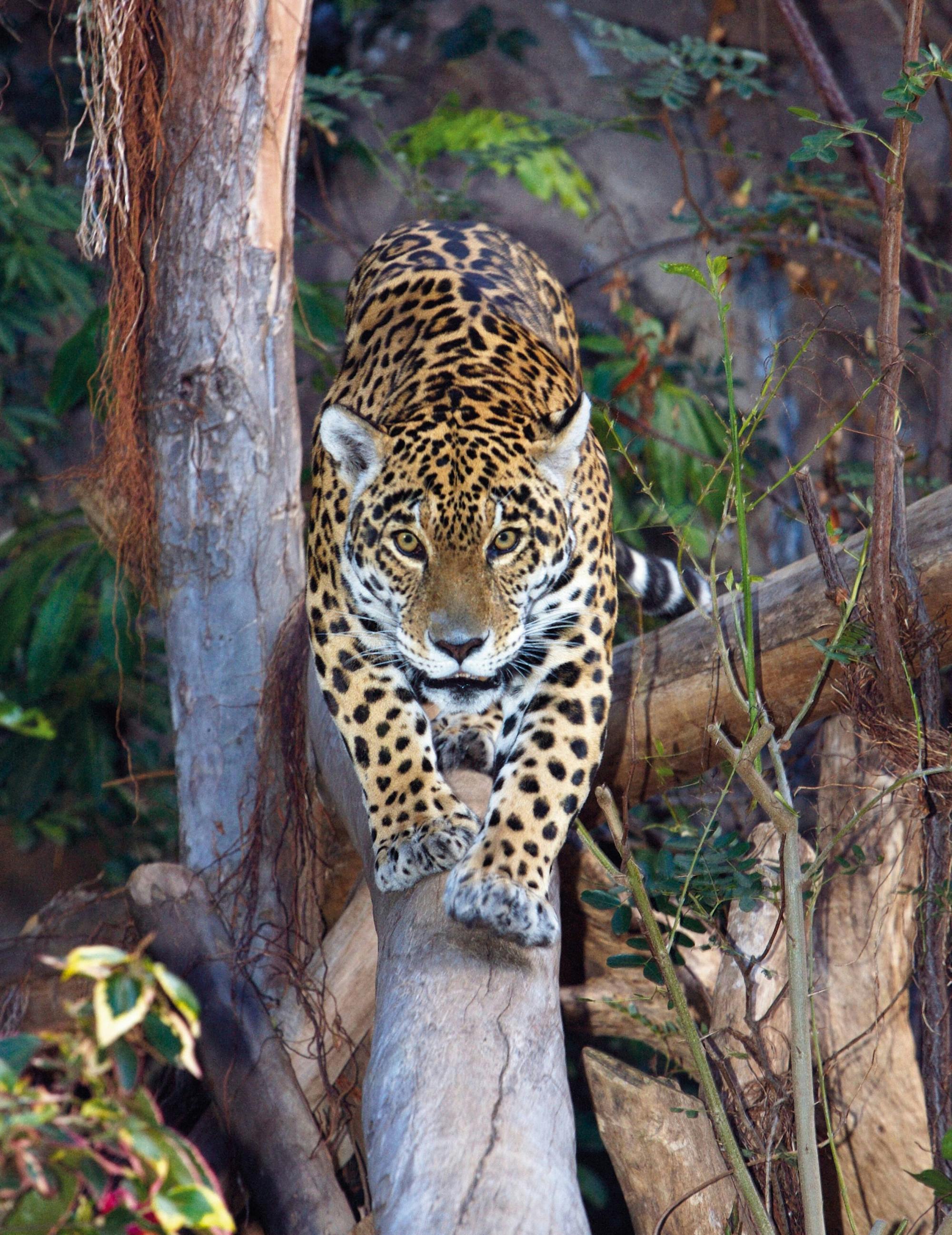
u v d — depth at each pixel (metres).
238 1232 7.79
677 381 14.95
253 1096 7.45
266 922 8.44
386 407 7.50
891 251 6.13
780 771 5.88
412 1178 4.55
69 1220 3.54
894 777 7.14
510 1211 4.35
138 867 8.24
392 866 6.33
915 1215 7.48
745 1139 6.36
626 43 12.30
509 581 6.77
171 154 8.74
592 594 7.25
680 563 7.10
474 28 18.06
